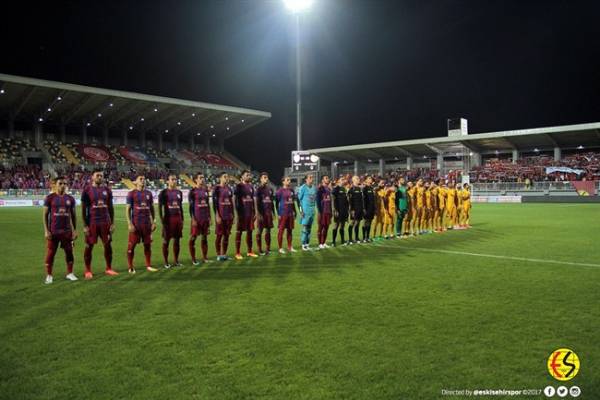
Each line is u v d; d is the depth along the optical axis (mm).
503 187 41969
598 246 11867
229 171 58344
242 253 11664
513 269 8773
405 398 3582
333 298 6621
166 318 5730
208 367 4188
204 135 61625
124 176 47531
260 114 54000
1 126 47344
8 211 30359
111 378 3994
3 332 5258
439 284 7480
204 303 6445
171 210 9617
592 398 3586
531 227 17344
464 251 11344
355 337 4914
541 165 44281
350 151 51500
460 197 17812
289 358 4367
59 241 8305
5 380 3992
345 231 17266
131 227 9125
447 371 4043
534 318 5520
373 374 3998
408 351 4500
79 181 42500
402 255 10789
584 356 4344
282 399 3582
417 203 15750
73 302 6629
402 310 5938
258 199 11227
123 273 9008
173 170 53469
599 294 6707
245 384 3840
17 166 43250
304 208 12109
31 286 7797
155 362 4320
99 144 52750
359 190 13484
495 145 46156
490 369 4082
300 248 12594
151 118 52969
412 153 51125
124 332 5207
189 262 10297
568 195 38219
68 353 4586
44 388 3826
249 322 5500
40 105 44906
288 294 6914
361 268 9102
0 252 12008
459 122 45906
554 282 7555
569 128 38875
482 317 5578
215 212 10477
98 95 43094
